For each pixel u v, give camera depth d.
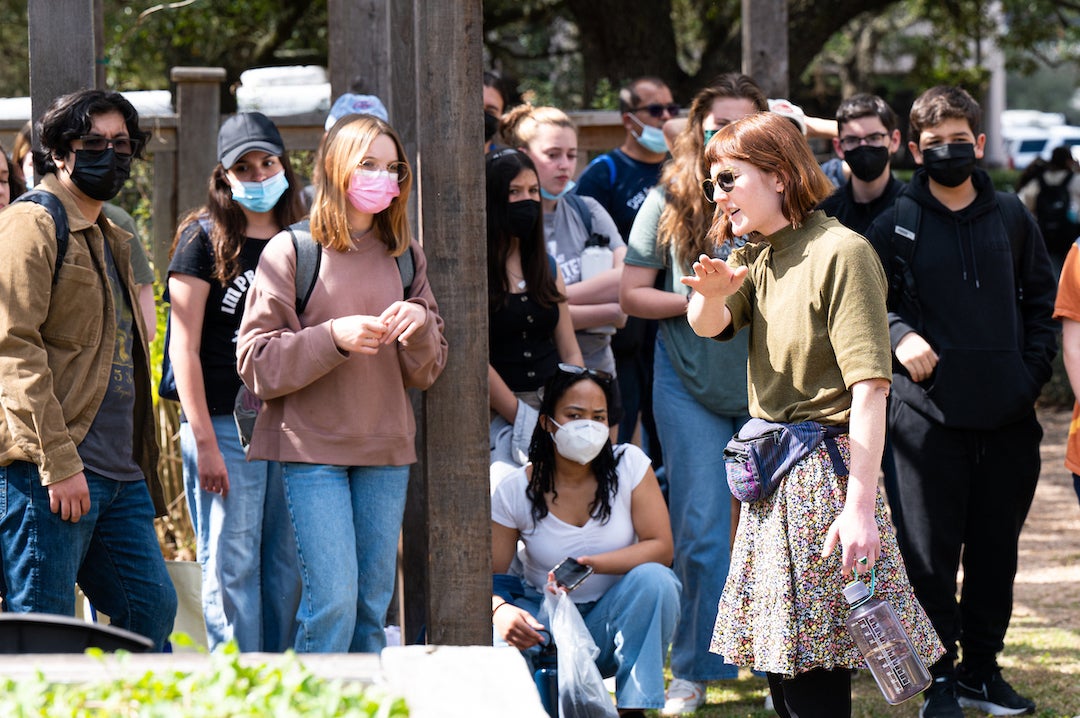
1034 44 20.73
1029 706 5.17
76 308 4.04
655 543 4.77
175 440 7.01
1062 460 10.99
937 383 5.04
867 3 15.99
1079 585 7.20
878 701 5.41
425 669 2.54
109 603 4.30
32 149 4.60
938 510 5.10
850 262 3.52
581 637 4.35
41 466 3.87
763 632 3.64
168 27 15.45
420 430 4.79
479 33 4.21
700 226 5.15
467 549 4.24
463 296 4.22
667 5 16.03
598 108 12.30
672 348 5.29
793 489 3.61
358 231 4.23
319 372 4.01
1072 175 15.36
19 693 2.17
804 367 3.64
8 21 17.33
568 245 6.08
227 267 4.73
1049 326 5.27
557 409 4.73
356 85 6.51
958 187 5.14
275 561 4.92
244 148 4.64
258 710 2.12
